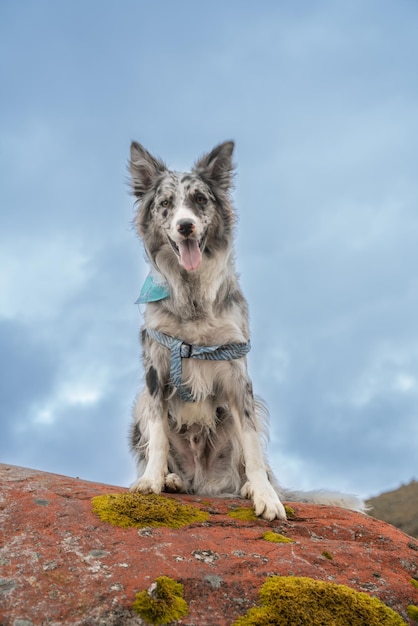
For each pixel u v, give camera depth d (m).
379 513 18.75
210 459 5.79
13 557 3.48
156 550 3.64
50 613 3.08
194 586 3.36
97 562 3.47
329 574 3.76
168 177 5.80
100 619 3.05
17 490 4.32
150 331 5.40
